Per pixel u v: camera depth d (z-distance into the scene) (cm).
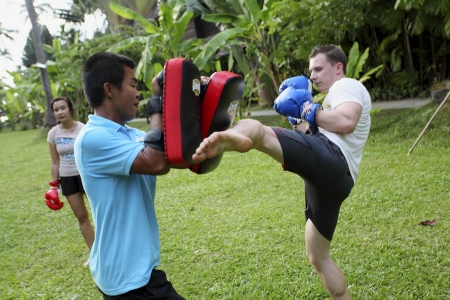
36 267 363
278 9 765
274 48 934
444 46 966
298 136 197
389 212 383
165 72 156
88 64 173
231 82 166
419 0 729
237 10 959
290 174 571
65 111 350
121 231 168
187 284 301
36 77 1716
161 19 905
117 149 162
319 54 233
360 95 209
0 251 415
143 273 167
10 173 872
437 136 640
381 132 741
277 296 270
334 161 200
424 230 338
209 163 177
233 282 294
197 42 994
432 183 447
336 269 229
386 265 293
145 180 185
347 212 396
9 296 314
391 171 512
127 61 175
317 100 649
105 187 166
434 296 249
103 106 174
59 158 364
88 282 326
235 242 360
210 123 168
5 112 2989
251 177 580
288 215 410
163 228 418
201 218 435
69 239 429
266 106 1561
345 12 768
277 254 329
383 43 979
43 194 650
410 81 1033
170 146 152
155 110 163
